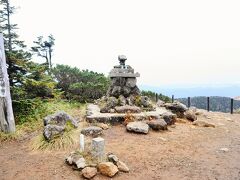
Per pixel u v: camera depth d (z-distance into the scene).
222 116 13.02
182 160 6.12
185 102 20.33
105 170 5.09
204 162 6.02
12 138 7.77
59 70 17.56
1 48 7.91
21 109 9.52
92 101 17.14
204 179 5.08
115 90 12.12
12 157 6.19
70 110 12.63
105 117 9.43
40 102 10.25
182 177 5.16
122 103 11.16
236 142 7.79
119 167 5.38
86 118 9.60
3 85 7.89
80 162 5.33
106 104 10.84
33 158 6.04
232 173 5.37
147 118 9.62
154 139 7.79
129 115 9.51
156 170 5.48
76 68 18.09
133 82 12.30
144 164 5.79
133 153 6.47
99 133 7.86
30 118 9.35
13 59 8.99
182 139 7.95
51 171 5.25
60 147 6.62
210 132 9.02
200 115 12.64
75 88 16.89
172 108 11.30
